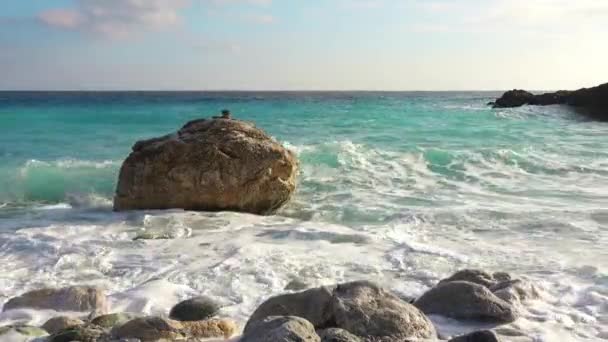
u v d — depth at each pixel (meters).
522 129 26.80
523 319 5.53
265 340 4.34
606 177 14.91
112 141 22.39
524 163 16.44
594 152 18.81
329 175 14.94
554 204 11.55
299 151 16.67
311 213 11.36
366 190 13.49
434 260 7.82
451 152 17.12
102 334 4.98
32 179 14.45
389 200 12.30
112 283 7.02
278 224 10.32
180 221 10.38
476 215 10.49
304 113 37.47
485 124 29.34
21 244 8.81
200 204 11.54
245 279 7.05
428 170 15.73
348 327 4.88
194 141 11.66
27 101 59.25
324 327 5.07
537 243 8.71
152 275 7.30
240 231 9.68
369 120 31.34
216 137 11.81
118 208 11.73
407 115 35.53
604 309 5.88
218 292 6.62
